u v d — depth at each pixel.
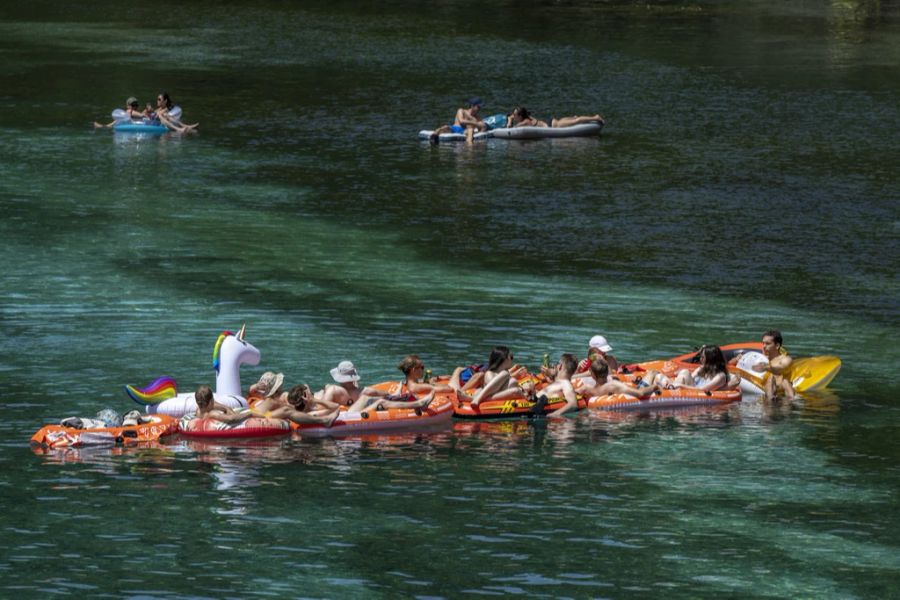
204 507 28.81
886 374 40.81
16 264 51.94
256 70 113.75
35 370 38.44
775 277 53.16
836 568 26.22
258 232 59.38
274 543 26.91
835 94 103.69
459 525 28.12
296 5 170.62
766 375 39.03
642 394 37.44
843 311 48.19
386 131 88.12
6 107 93.88
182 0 173.62
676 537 27.69
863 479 31.52
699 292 50.56
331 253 55.69
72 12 159.75
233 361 35.34
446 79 110.06
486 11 164.50
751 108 97.69
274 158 78.25
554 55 124.94
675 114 95.19
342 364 36.00
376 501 29.47
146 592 24.48
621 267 54.50
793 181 73.56
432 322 45.09
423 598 24.48
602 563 26.25
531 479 31.14
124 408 35.44
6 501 28.81
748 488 30.78
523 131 86.56
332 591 24.70
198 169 74.25
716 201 68.38
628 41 136.12
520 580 25.36
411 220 62.91
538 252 56.94
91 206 63.78
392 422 35.06
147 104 96.31
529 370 39.66
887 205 67.75
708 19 157.12
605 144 84.69
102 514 28.23
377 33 142.25
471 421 36.16
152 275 50.84
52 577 25.00
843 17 161.12
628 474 31.67
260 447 33.22
